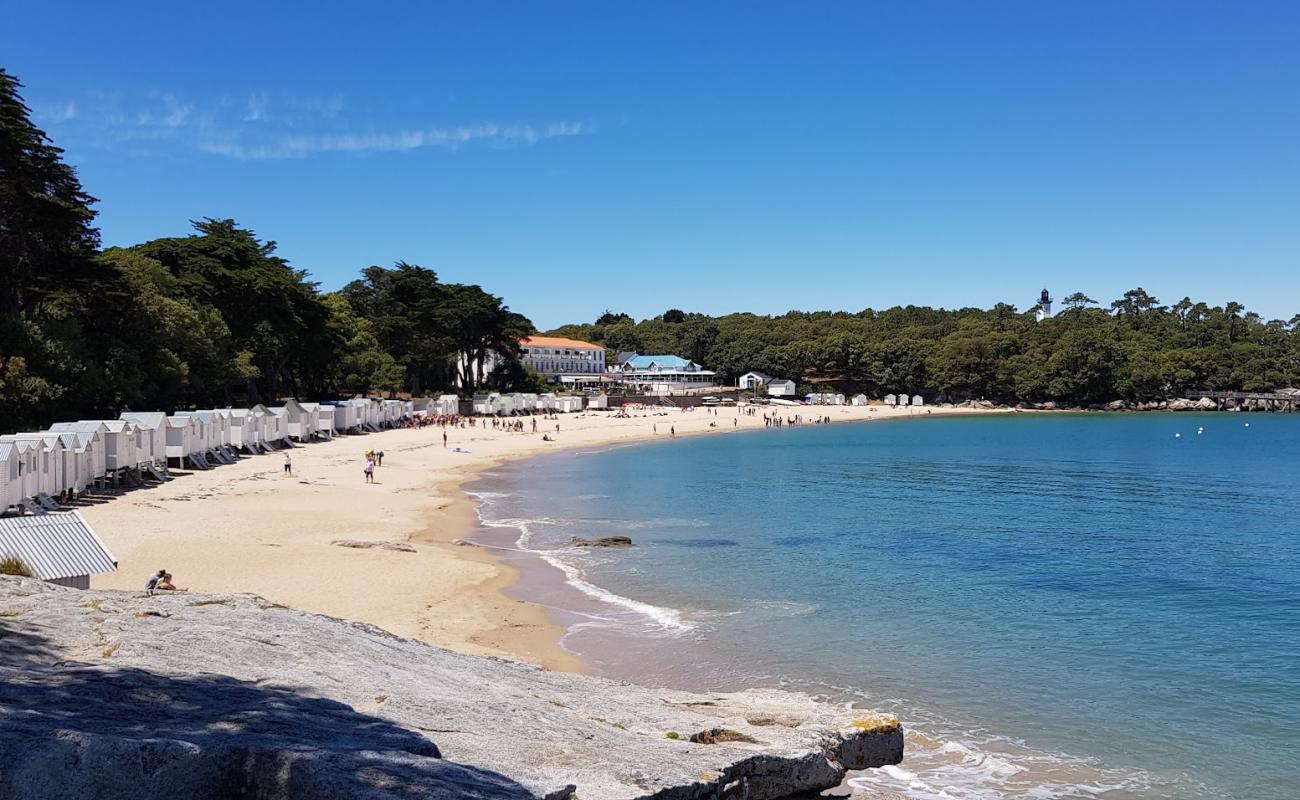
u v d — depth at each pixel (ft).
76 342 210.79
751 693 53.57
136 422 179.52
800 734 41.60
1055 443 374.63
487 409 469.98
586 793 26.91
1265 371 631.15
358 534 129.80
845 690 69.46
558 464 277.23
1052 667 75.51
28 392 187.01
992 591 103.60
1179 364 642.22
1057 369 642.22
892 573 113.91
